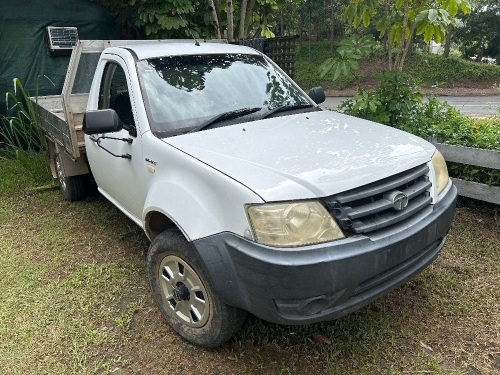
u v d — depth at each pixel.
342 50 5.21
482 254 3.77
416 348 2.74
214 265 2.37
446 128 5.03
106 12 7.91
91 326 3.08
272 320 2.29
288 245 2.16
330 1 23.78
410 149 2.77
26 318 3.20
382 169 2.44
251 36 8.46
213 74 3.56
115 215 5.00
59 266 3.92
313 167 2.41
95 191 5.65
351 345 2.80
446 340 2.80
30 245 4.36
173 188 2.68
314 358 2.71
